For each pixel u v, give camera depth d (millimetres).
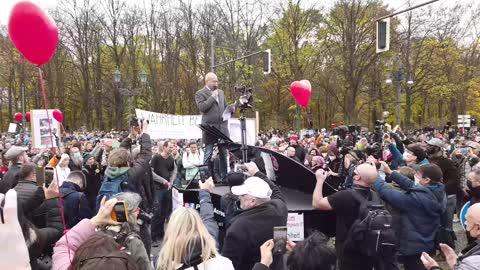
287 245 3656
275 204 4105
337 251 4750
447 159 8195
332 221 5219
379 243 4301
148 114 12500
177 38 49562
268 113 52094
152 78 50219
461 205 10055
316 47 45438
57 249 3248
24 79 48656
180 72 50688
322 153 12898
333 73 44594
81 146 13688
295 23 43438
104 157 9016
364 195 4820
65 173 8367
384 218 4355
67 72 51594
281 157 5832
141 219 5398
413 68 42812
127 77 49031
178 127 13094
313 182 5773
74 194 6062
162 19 50781
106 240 2336
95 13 49281
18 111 53312
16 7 3576
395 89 45125
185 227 3025
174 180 9062
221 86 46781
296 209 5098
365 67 41844
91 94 50219
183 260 2959
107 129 54719
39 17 3588
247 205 4062
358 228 4383
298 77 43844
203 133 7441
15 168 6816
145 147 6516
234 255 3836
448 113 52906
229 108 6586
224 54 46312
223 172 7094
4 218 2193
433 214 5133
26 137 24562
